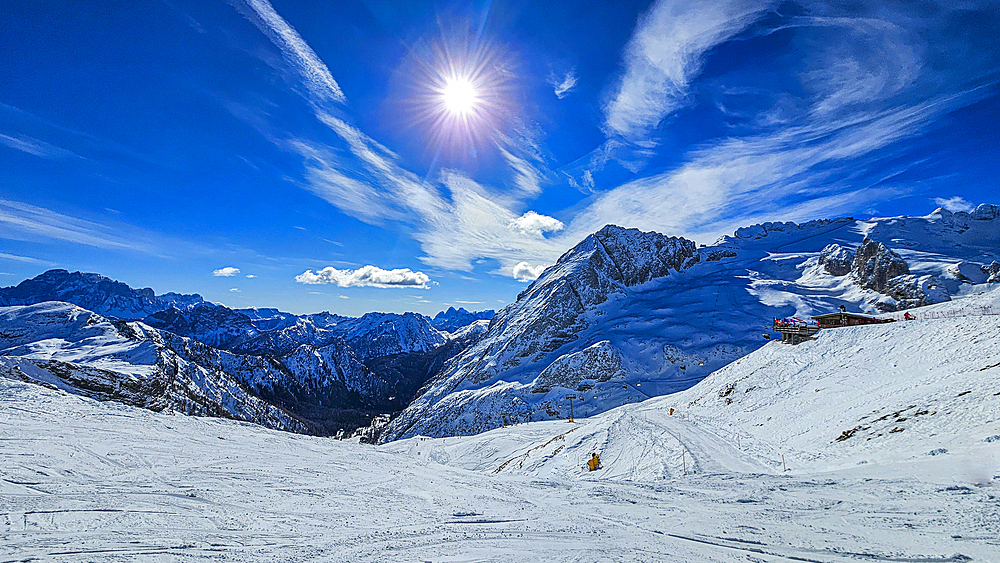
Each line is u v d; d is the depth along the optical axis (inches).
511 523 552.4
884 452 824.9
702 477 807.1
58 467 813.9
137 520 538.9
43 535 475.5
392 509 636.7
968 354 1183.6
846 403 1242.6
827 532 455.5
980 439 711.7
